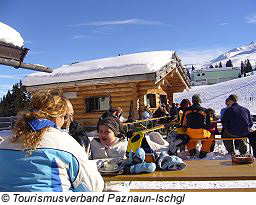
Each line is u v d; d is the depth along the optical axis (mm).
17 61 6871
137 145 3439
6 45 6234
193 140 7125
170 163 3336
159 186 5664
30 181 1947
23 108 2221
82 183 2074
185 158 7754
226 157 7781
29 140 1990
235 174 2998
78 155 2059
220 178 2924
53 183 1968
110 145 3896
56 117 2182
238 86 50969
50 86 14609
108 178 3125
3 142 2121
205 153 7586
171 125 11125
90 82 13617
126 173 3316
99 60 16203
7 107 34281
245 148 7250
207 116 7262
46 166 1971
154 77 12359
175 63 14656
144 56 14500
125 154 3857
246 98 39250
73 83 14039
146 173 3260
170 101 18703
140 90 13398
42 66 7898
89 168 2102
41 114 2111
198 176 2986
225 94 46281
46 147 1988
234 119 7379
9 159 2012
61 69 16062
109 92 13922
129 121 11562
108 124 3854
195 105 7273
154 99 15609
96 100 14531
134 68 12859
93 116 14344
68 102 3480
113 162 3510
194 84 105688
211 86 60000
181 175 3072
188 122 7191
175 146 6875
